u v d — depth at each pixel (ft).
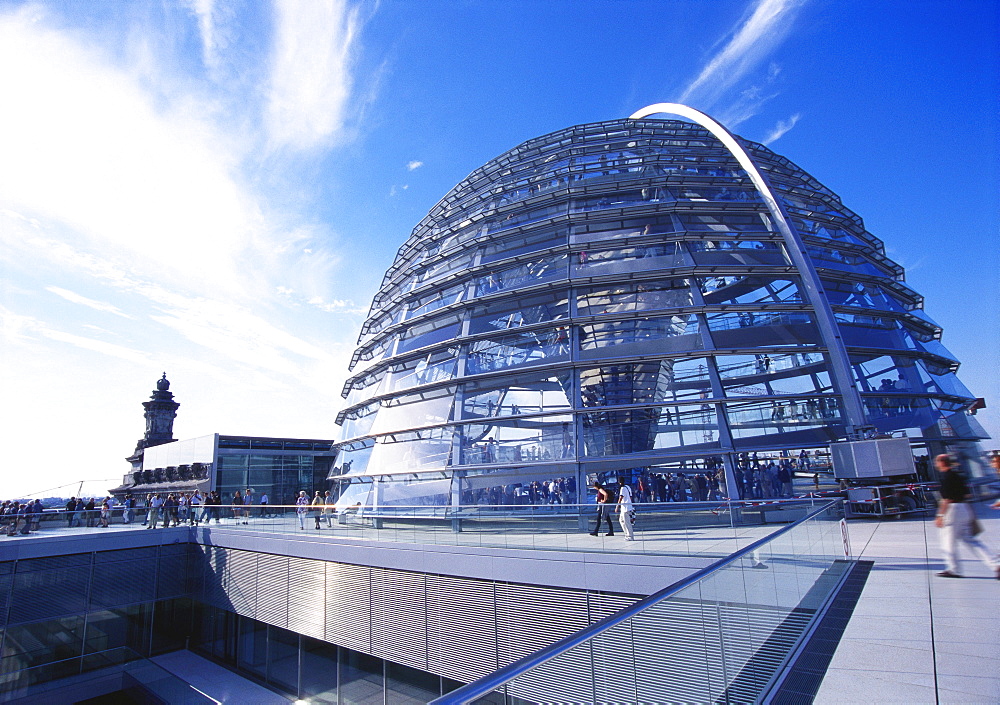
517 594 54.44
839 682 19.16
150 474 188.34
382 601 65.16
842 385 71.92
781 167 105.40
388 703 63.93
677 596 15.07
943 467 36.37
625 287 80.43
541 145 117.80
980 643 22.24
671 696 13.92
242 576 86.43
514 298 84.99
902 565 40.16
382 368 97.50
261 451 163.84
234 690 77.77
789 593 25.20
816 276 77.87
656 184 91.86
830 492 67.10
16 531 86.99
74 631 84.53
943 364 88.43
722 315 76.28
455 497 72.33
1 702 76.84
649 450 68.80
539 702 10.02
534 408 74.13
